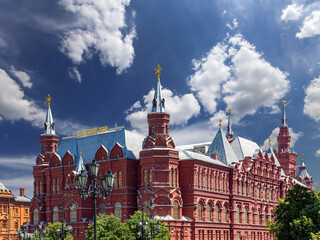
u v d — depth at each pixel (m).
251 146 132.62
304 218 81.50
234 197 110.38
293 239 85.50
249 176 120.44
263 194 129.00
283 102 181.25
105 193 37.16
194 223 94.50
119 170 99.06
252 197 120.81
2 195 134.50
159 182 91.88
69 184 101.50
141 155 95.06
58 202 107.06
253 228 118.38
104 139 107.19
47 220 108.81
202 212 98.56
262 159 130.25
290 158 174.88
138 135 108.31
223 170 108.81
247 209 117.12
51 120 119.38
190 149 135.00
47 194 110.19
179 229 91.12
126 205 95.62
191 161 96.75
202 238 97.00
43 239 87.69
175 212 92.62
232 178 111.00
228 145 117.62
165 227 81.06
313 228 80.88
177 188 93.56
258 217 124.38
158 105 97.56
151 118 96.69
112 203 98.38
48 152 116.31
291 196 90.44
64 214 102.44
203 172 100.56
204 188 100.12
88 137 111.00
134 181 99.38
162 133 95.75
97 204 101.38
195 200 95.69
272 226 92.31
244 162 121.62
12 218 138.12
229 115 159.12
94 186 36.47
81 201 98.94
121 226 78.31
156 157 92.81
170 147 95.62
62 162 109.31
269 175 134.38
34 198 113.44
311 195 88.56
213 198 102.62
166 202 90.69
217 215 104.50
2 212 134.12
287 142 177.00
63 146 114.62
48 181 110.75
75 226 98.38
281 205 90.25
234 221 109.00
